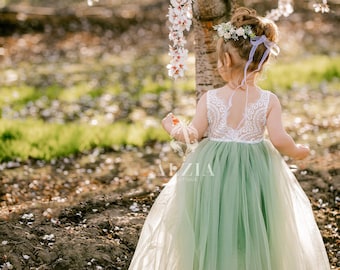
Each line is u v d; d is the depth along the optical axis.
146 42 12.02
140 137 6.22
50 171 5.34
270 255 3.02
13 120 6.59
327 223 4.19
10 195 4.68
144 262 3.16
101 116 7.28
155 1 14.10
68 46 11.60
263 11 12.49
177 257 3.01
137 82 9.20
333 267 3.67
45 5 13.83
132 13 13.19
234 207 2.98
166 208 3.10
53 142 5.85
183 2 3.53
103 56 11.06
